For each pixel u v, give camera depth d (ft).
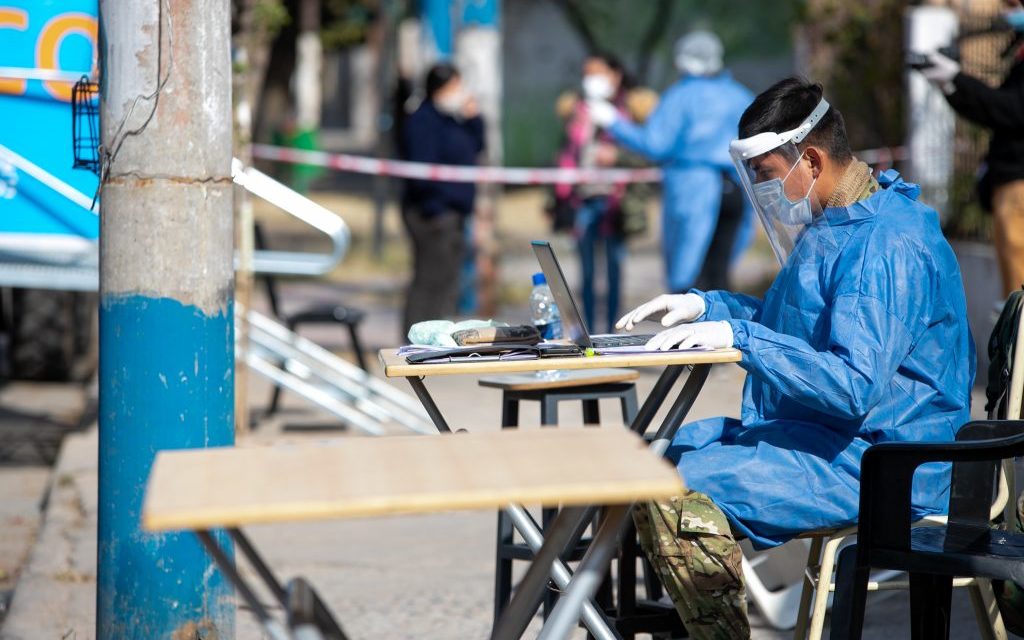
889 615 44.32
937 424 33.30
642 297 133.08
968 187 94.94
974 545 30.14
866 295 32.12
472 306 124.36
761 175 33.96
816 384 31.35
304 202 46.96
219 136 34.58
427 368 31.22
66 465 65.92
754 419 34.83
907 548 29.43
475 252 123.95
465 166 99.91
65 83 59.00
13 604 46.39
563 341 36.70
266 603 46.88
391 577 50.34
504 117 279.49
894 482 29.43
